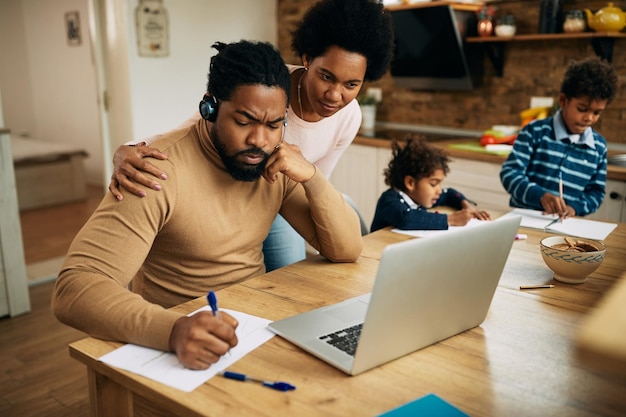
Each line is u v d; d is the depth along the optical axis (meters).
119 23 3.81
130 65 3.82
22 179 5.03
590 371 0.95
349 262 1.50
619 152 2.99
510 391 0.89
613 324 0.49
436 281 0.96
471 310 1.08
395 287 0.89
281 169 1.33
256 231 1.43
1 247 2.84
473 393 0.88
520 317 1.17
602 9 2.86
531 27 3.30
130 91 3.85
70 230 4.44
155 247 1.36
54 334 2.75
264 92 1.16
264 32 4.55
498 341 1.06
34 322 2.88
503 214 2.04
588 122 2.19
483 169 2.99
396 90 4.10
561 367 0.97
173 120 4.12
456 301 1.03
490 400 0.86
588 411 0.84
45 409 2.14
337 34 1.37
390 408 0.83
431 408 0.82
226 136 1.20
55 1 6.18
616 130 3.06
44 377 2.36
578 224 1.89
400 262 0.87
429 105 3.92
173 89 4.07
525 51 3.36
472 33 3.44
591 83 2.10
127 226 1.17
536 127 2.34
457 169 3.13
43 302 3.12
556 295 1.30
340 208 1.44
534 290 1.33
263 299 1.24
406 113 4.08
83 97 6.17
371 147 3.52
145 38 3.85
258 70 1.15
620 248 1.64
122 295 1.07
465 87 3.53
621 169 2.55
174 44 4.01
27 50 6.71
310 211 1.48
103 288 1.07
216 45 1.25
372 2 1.42
